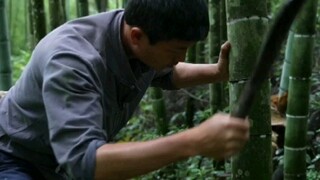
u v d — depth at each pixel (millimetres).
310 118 4172
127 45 1994
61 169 2197
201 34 1847
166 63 1919
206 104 5312
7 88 4578
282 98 3932
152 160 1639
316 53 4859
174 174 4238
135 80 2102
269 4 5012
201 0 1838
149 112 5605
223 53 2271
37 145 2135
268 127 2018
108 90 2045
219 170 4020
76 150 1722
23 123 2141
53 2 4504
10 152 2205
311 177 3508
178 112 5570
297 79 2887
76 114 1767
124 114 2240
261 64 1436
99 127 1790
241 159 2031
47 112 1815
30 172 2215
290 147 2988
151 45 1874
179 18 1785
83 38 1982
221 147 1529
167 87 2547
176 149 1602
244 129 1507
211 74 2439
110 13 2055
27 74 2074
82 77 1829
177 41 1833
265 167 2027
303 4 1342
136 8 1847
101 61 1938
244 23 1939
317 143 3941
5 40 4543
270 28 1390
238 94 1971
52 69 1851
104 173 1679
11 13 9258
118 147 1683
